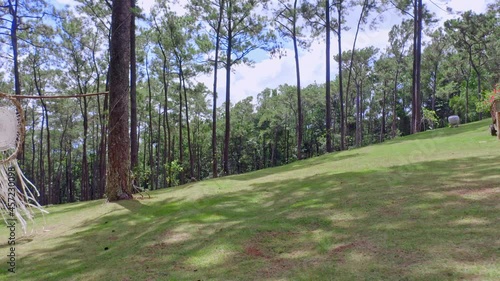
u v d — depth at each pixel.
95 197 36.59
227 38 21.00
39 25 18.09
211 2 20.11
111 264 3.70
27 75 25.78
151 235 4.66
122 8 8.38
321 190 6.24
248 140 47.59
